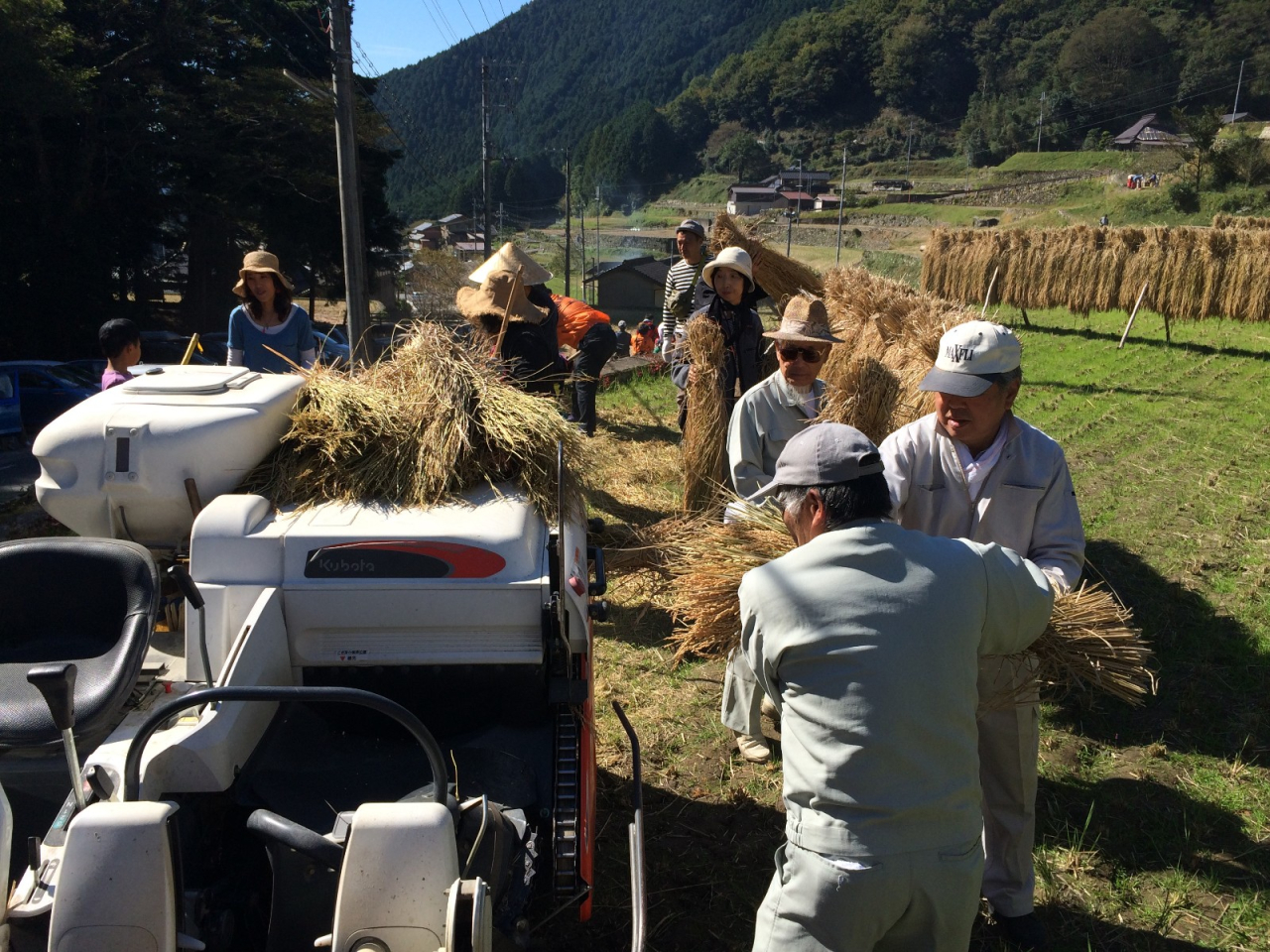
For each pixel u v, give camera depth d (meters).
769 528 3.86
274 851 2.30
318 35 51.72
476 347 3.81
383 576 2.88
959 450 3.31
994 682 3.15
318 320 48.62
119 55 39.34
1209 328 23.38
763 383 4.54
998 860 3.32
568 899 2.66
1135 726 4.74
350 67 10.86
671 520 5.45
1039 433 3.32
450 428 3.32
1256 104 157.00
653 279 77.25
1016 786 3.25
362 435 3.33
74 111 34.41
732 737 4.63
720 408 6.30
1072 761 4.45
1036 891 3.57
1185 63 163.25
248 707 2.65
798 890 2.24
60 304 36.56
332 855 2.22
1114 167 128.62
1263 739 4.58
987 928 3.42
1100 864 3.72
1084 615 3.22
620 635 5.72
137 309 42.69
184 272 57.00
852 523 2.36
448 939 2.00
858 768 2.19
